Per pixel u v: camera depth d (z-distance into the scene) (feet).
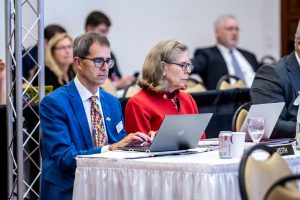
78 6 43.37
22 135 22.88
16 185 23.38
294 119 23.07
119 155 18.08
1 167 23.90
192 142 18.80
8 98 23.08
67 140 19.35
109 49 20.08
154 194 16.85
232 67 42.16
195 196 16.19
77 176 18.11
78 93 20.07
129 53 45.96
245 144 19.16
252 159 14.25
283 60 23.86
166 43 21.43
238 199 16.56
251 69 42.86
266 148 15.06
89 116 20.16
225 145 17.29
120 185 17.51
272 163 14.75
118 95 34.42
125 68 45.83
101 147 19.17
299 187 16.35
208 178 16.02
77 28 43.37
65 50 31.32
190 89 33.35
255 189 13.88
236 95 31.48
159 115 21.35
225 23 42.22
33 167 24.27
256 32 52.16
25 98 24.26
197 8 49.11
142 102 21.39
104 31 39.88
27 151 24.26
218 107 30.86
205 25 49.52
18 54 22.72
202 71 41.96
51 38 32.78
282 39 52.85
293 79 23.35
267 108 19.60
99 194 17.78
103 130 20.27
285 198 12.89
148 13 46.80
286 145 18.47
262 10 52.37
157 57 21.34
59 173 19.33
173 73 21.22
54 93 19.93
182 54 21.30
